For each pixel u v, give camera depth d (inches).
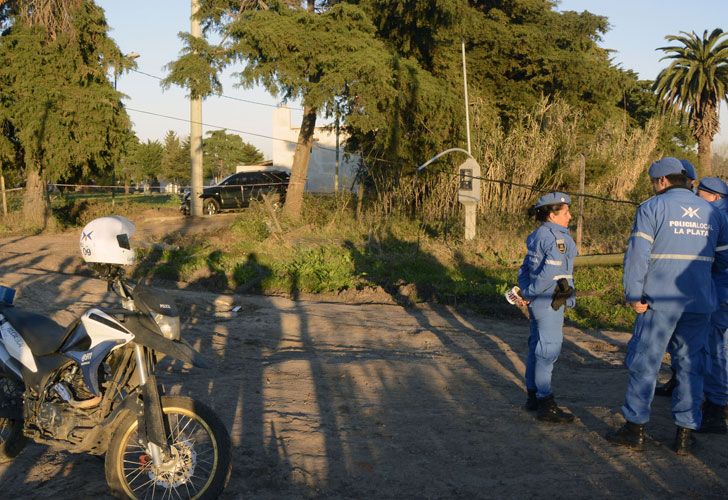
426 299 450.0
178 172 2625.5
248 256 579.2
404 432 204.5
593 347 325.1
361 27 811.4
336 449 191.0
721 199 231.0
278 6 809.5
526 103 1095.0
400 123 836.0
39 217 875.4
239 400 233.6
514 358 301.0
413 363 288.0
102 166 898.1
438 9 831.7
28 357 166.4
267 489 167.9
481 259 589.6
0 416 176.7
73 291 424.2
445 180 778.2
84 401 160.2
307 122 865.5
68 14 845.2
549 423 212.2
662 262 186.5
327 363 286.2
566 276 208.1
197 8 908.6
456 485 170.6
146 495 161.9
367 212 782.5
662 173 190.9
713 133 1583.4
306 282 495.2
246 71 776.3
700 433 207.3
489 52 1104.8
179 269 534.6
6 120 867.4
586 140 864.3
